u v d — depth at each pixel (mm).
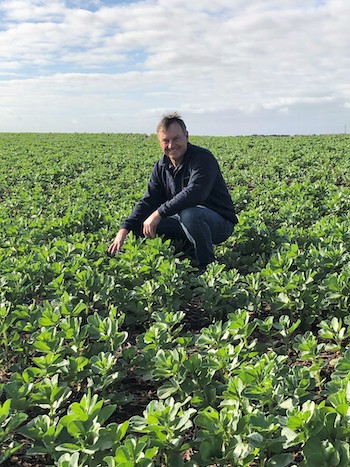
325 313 1899
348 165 6402
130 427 1180
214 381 1327
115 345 1479
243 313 1529
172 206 2375
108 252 2537
